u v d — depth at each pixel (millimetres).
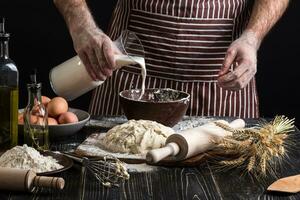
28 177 1630
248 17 2693
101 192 1662
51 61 3840
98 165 1765
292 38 3770
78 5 2355
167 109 2148
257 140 1842
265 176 1813
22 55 3822
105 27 3826
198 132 1912
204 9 2574
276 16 2588
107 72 2162
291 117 3861
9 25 3781
